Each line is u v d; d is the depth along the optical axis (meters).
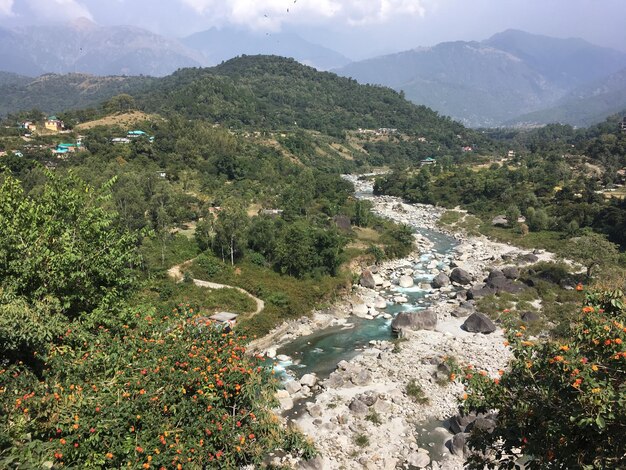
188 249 54.31
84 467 10.91
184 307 18.08
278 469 21.17
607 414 9.05
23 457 10.11
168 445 11.91
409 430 27.89
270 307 46.25
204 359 13.92
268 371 15.72
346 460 25.14
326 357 39.41
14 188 18.30
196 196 81.06
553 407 10.41
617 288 12.41
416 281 60.97
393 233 75.25
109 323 16.77
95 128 127.88
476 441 12.40
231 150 121.56
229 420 13.20
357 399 30.33
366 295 54.56
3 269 16.33
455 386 32.34
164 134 120.06
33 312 14.16
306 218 78.38
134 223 55.16
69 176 20.14
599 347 10.35
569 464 9.84
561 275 52.53
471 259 69.25
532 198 93.44
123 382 13.02
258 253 55.50
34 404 11.73
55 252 17.34
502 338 40.59
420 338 41.41
